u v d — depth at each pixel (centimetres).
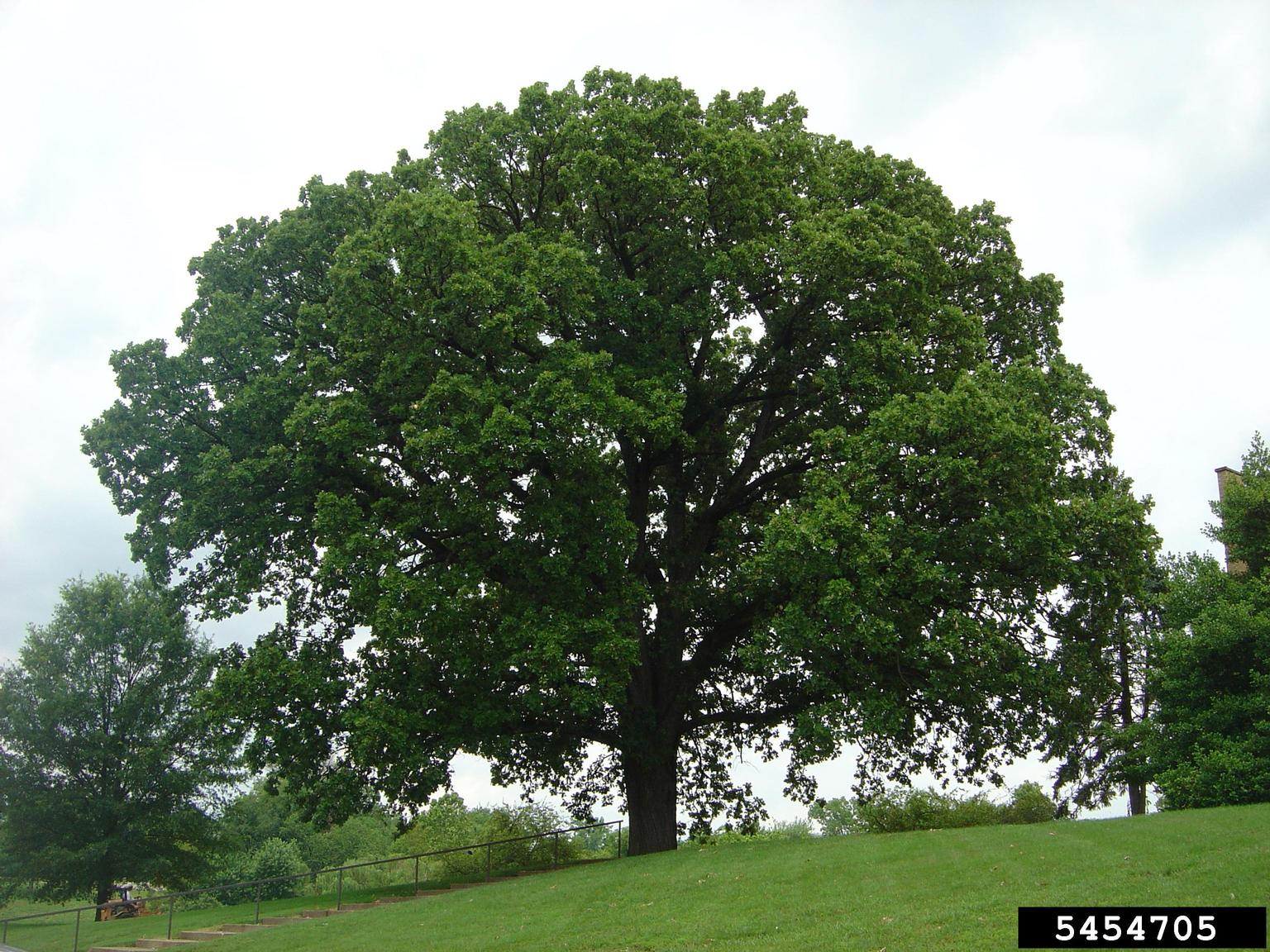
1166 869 1441
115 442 2422
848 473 2255
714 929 1472
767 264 2545
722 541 2800
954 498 2248
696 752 3219
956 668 2180
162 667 4484
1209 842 1577
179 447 2455
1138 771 2741
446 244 2239
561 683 2244
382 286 2323
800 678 2552
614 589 2362
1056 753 2650
